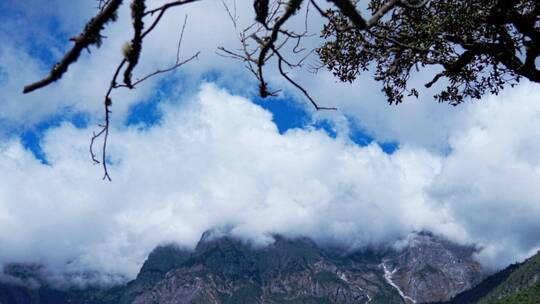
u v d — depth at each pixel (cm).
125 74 632
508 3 999
